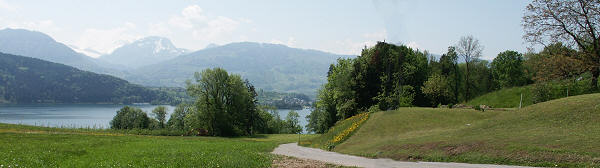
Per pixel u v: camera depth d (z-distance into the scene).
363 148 30.50
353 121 46.84
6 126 50.50
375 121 42.28
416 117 42.03
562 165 17.64
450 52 78.31
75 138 36.47
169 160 21.48
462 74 80.56
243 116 88.94
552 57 39.22
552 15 37.72
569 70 38.28
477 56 71.69
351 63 70.06
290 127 127.44
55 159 20.80
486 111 41.47
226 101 87.12
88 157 22.47
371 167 20.14
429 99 65.31
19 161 18.94
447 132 31.53
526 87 52.56
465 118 39.16
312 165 21.14
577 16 36.22
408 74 60.22
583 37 37.50
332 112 76.25
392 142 30.25
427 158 22.58
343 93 62.84
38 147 25.98
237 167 19.84
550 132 24.06
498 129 28.48
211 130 82.19
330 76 76.31
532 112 31.09
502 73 81.88
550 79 40.62
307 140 49.94
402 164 20.72
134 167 18.70
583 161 17.44
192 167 19.23
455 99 75.12
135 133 67.38
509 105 49.78
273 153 28.94
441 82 64.75
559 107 30.16
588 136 21.23
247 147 33.50
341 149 33.34
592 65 36.69
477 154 21.44
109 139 37.34
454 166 19.19
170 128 105.06
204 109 82.31
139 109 118.06
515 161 19.28
